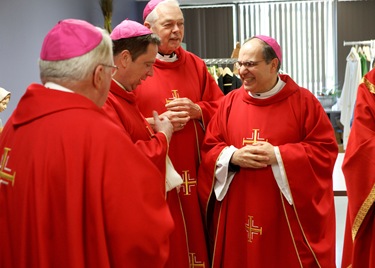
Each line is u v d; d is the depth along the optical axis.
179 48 2.87
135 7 9.31
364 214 2.64
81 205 1.60
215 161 2.70
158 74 2.79
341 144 8.00
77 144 1.61
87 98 1.68
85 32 1.67
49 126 1.63
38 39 5.62
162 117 2.47
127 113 2.29
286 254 2.68
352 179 2.68
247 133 2.71
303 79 9.14
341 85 8.99
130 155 1.66
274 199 2.65
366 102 2.70
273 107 2.70
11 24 5.07
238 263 2.76
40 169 1.61
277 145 2.64
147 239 1.65
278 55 2.64
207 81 2.95
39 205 1.59
